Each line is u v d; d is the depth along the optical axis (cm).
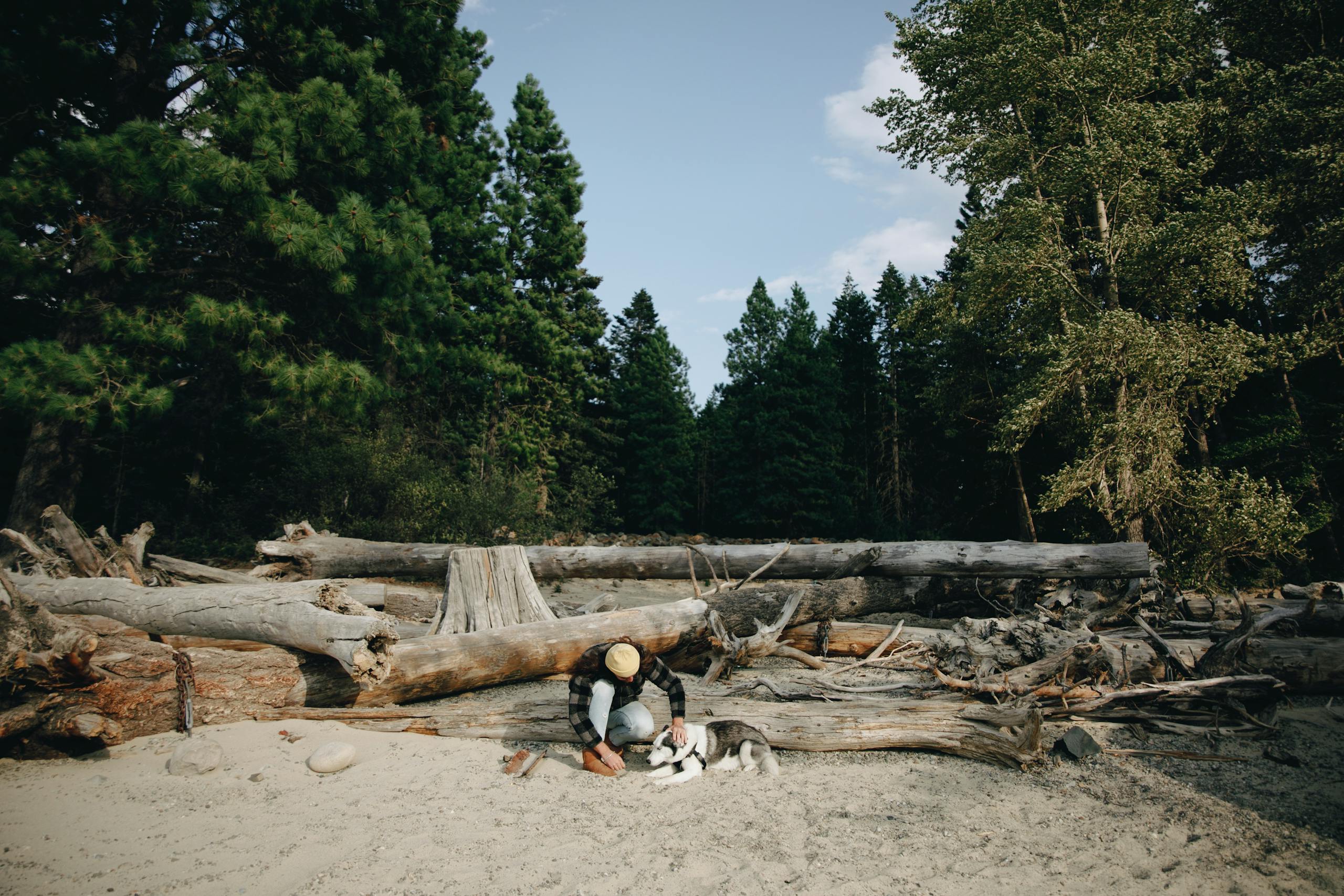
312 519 1381
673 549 888
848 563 842
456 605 671
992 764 468
